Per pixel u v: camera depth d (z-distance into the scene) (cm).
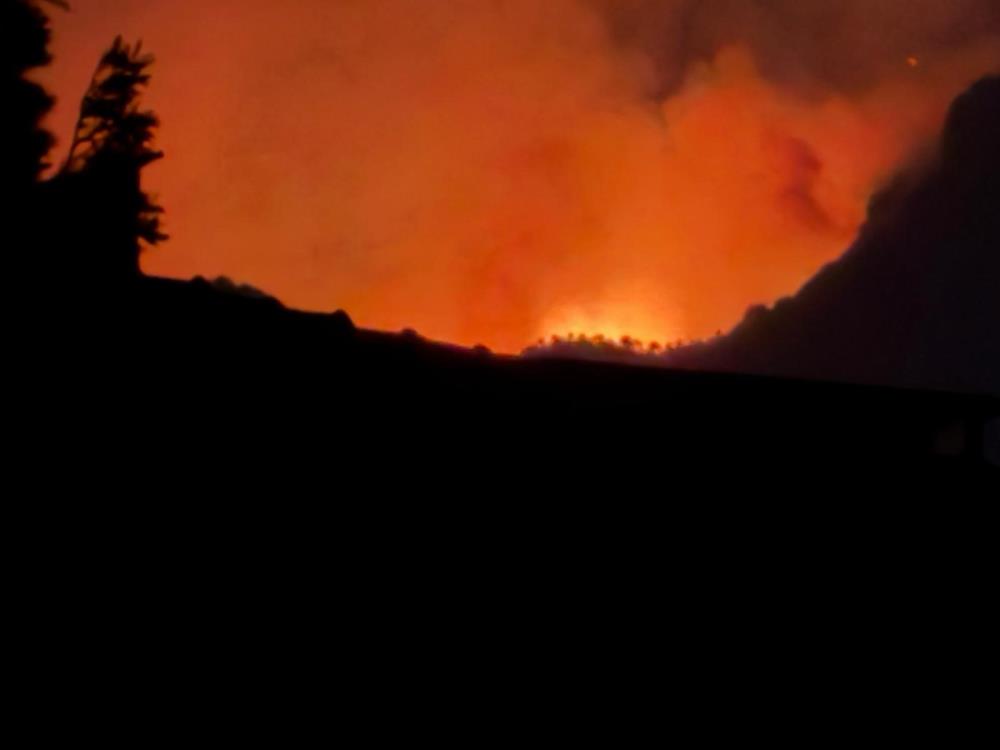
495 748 506
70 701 447
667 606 604
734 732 566
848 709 602
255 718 471
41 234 600
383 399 602
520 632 554
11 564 472
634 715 550
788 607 636
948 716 620
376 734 488
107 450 518
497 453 619
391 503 566
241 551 517
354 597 525
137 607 482
